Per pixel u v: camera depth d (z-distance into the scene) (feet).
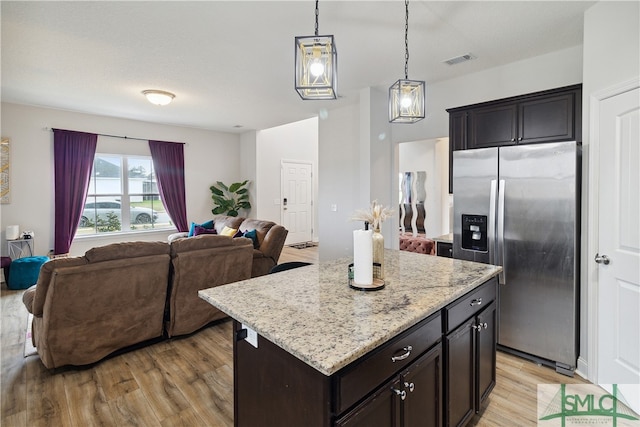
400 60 11.24
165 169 21.27
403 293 5.31
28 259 15.33
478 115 10.64
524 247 8.50
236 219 19.08
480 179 9.24
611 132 7.22
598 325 7.54
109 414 6.69
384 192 15.05
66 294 7.70
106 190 19.52
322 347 3.58
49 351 7.77
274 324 4.16
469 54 10.78
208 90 14.52
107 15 8.47
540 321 8.38
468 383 5.96
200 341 10.00
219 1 7.86
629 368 6.80
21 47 10.24
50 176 17.43
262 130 24.21
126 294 8.72
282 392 4.14
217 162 24.03
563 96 9.04
